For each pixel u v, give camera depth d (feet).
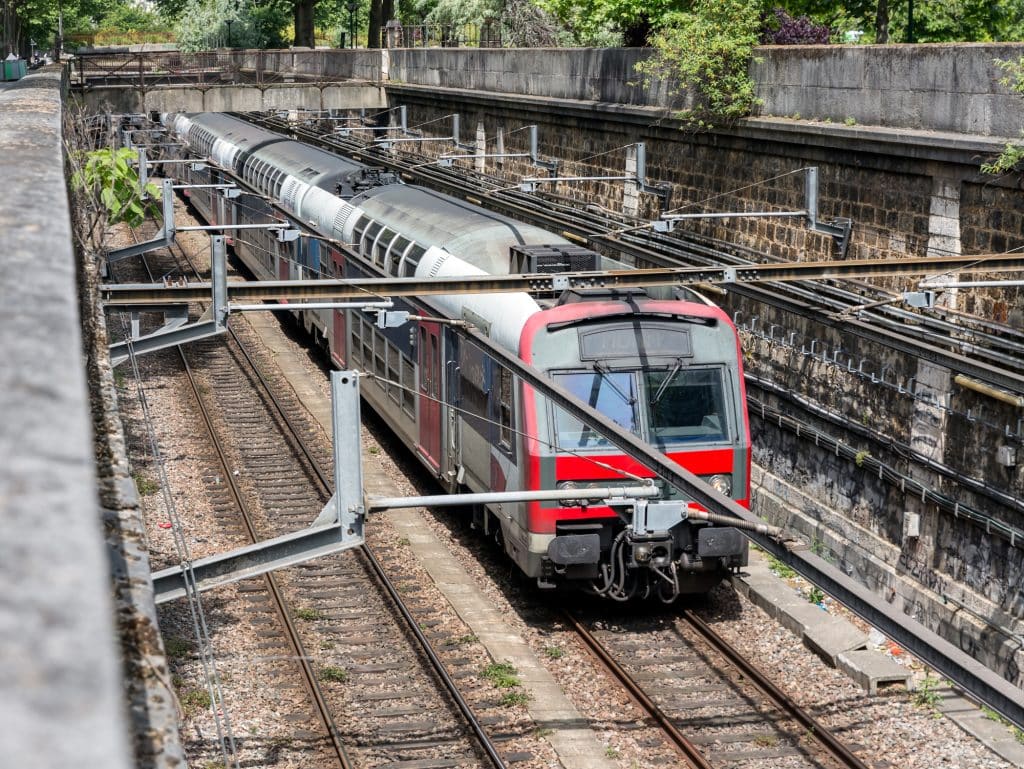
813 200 77.25
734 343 62.85
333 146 149.79
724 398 62.39
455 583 65.36
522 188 96.84
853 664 54.24
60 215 10.69
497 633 58.75
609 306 61.57
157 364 115.75
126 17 431.84
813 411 76.79
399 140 139.64
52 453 5.52
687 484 35.45
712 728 49.60
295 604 62.44
